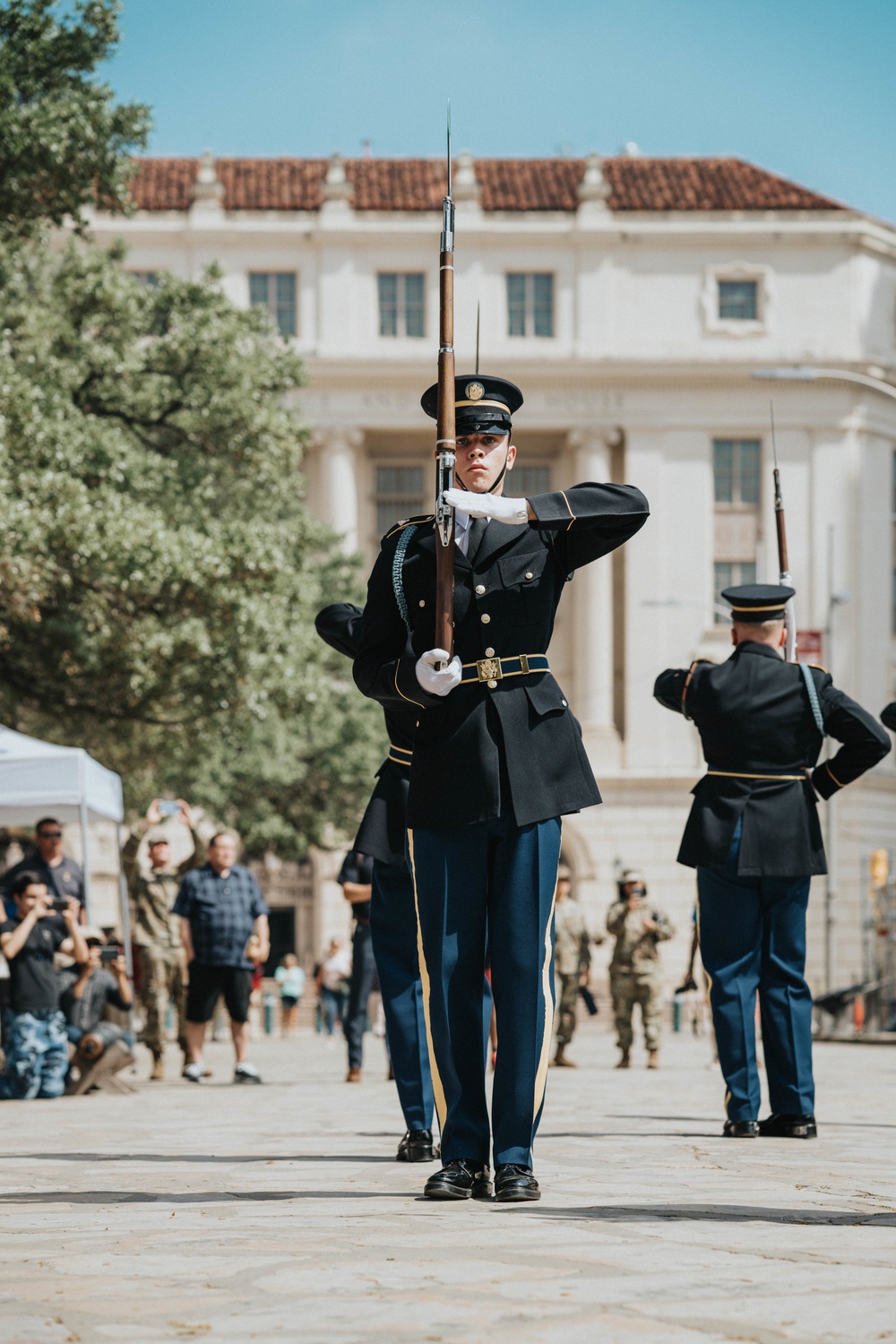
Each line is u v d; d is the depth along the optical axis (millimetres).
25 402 24250
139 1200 5859
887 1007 33625
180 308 30062
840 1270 4133
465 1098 5730
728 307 60281
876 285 60812
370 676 5723
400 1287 3945
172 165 61469
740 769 8578
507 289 59719
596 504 5562
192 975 16812
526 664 5664
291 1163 7336
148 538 25172
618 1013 21312
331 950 47500
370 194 60500
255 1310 3703
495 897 5711
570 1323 3488
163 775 38438
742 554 59750
